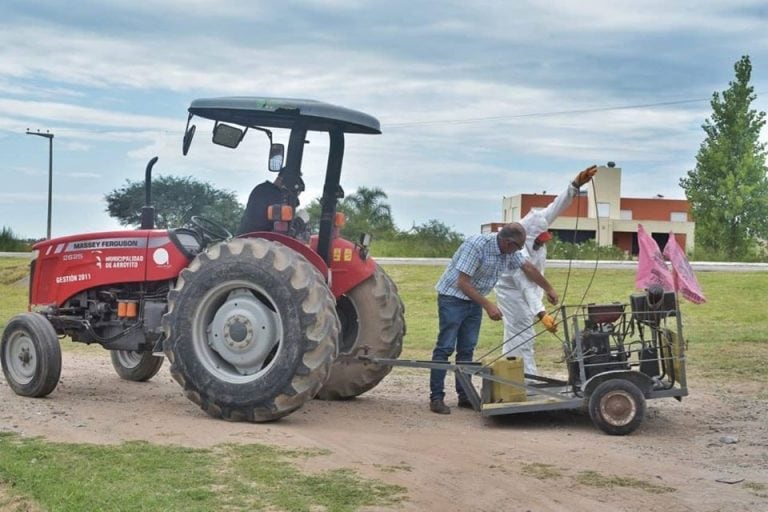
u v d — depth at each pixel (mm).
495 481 5750
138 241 8438
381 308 8703
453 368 7844
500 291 8992
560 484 5723
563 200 8797
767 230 38812
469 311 8180
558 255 32875
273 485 5457
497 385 7680
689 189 39625
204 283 7480
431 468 6016
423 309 18719
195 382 7457
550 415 8039
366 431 7234
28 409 7703
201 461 5930
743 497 5527
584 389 7359
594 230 47125
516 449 6660
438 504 5246
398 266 25172
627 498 5465
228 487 5387
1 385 9062
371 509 5090
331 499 5238
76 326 8688
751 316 16297
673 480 5883
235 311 7484
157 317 8297
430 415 8078
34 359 8320
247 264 7367
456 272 8070
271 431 7000
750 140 38625
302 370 7215
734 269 24766
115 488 5289
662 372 7719
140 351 8570
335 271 8562
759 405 8602
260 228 8125
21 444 6340
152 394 8961
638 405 7215
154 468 5738
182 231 8469
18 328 8422
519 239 7918
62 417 7352
